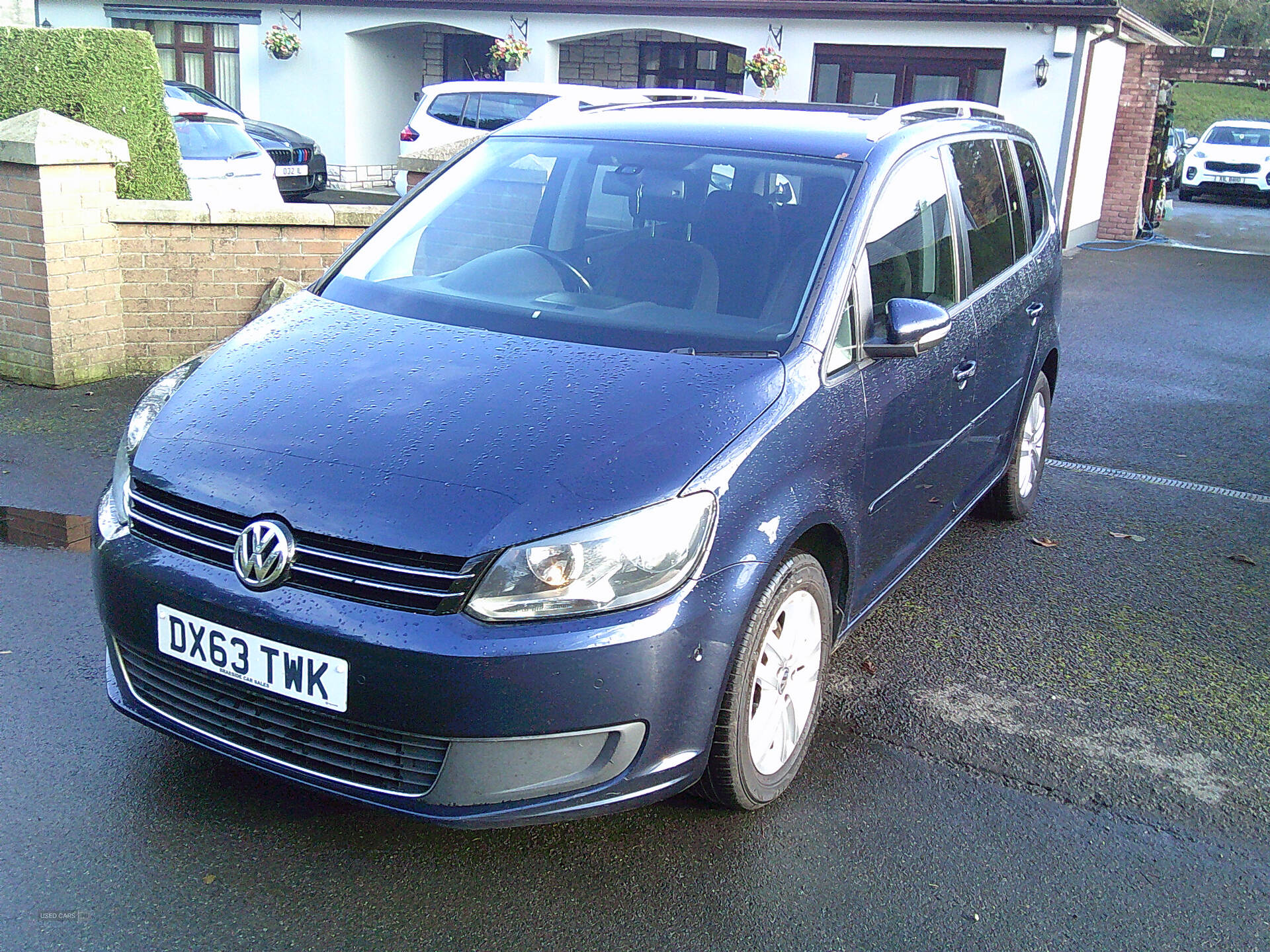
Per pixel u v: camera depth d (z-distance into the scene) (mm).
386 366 3127
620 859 2938
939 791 3324
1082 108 16141
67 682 3621
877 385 3441
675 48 20125
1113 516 5836
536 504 2582
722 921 2740
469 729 2514
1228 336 11172
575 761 2607
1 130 6645
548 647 2506
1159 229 20719
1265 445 7316
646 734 2650
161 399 3207
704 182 3799
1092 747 3609
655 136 4059
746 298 3400
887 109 4555
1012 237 4977
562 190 3949
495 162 4156
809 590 3164
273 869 2832
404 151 16125
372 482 2654
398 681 2504
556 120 4391
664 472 2691
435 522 2557
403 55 21516
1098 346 10438
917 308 3398
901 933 2734
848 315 3391
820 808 3201
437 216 4039
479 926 2680
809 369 3168
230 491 2715
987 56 16266
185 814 3020
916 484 3896
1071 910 2852
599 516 2584
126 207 7055
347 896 2754
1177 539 5539
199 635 2703
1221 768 3537
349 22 19984
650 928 2703
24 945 2531
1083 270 15297
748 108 4434
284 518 2631
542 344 3229
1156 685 4043
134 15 21391
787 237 3545
